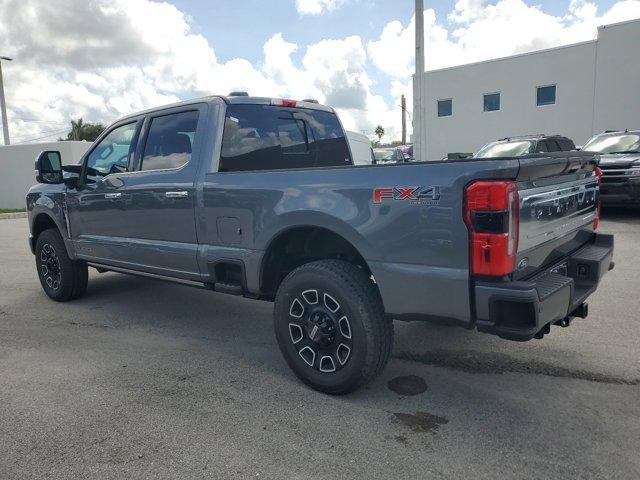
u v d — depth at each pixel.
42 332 5.04
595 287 3.52
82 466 2.80
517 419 3.19
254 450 2.92
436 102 32.56
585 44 27.06
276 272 3.98
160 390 3.70
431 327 4.82
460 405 3.38
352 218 3.24
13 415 3.37
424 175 2.95
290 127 4.89
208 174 4.10
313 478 2.67
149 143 4.71
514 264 2.81
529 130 29.34
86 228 5.38
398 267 3.08
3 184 21.70
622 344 4.29
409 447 2.92
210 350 4.49
